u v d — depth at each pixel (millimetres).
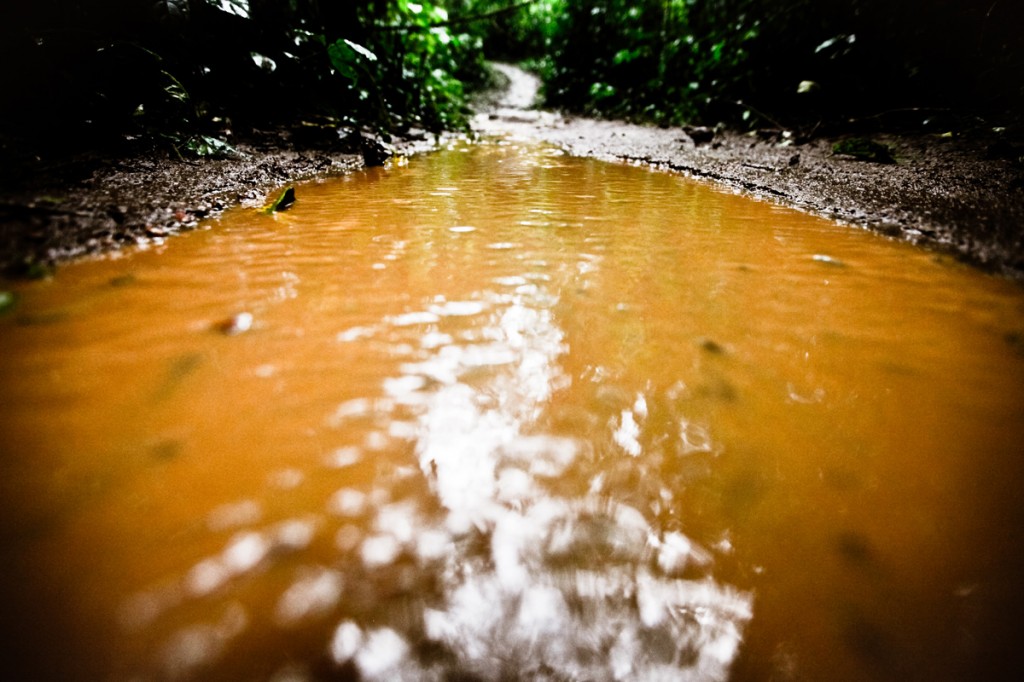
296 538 649
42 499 683
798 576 642
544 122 6859
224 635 549
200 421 831
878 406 928
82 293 1214
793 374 1010
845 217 2049
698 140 4621
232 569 611
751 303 1289
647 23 8055
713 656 565
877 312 1252
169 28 2898
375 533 659
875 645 582
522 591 603
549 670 542
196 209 1872
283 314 1162
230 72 3420
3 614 555
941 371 1025
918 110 3816
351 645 545
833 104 4578
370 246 1609
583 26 8672
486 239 1722
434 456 781
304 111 3932
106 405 854
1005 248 1602
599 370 1003
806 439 849
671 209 2189
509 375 975
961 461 813
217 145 2771
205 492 707
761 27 5234
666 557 651
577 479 752
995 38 3699
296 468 750
